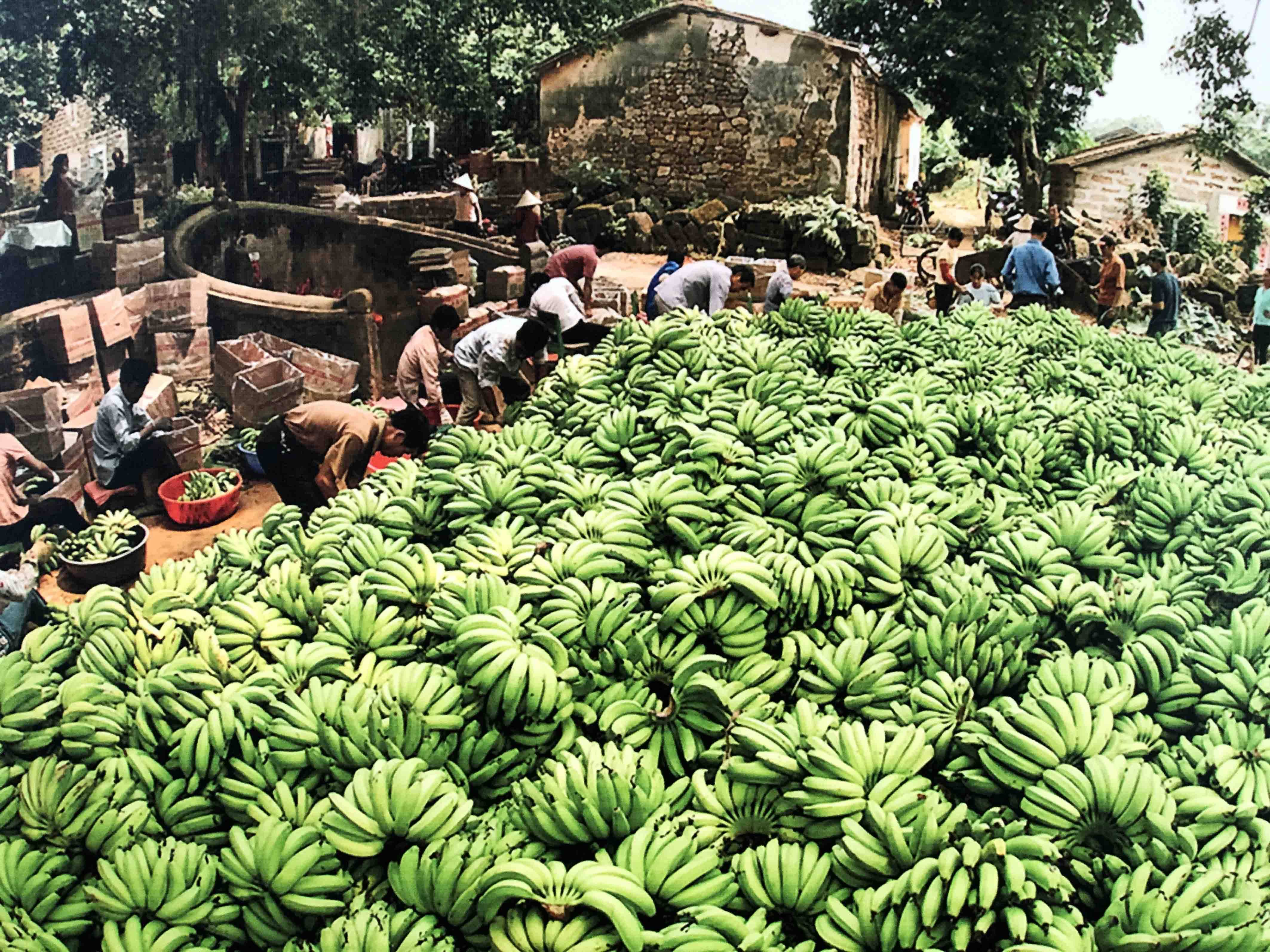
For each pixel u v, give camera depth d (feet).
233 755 8.16
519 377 23.85
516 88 68.13
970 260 51.57
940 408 12.85
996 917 6.58
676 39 61.52
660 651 8.79
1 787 7.87
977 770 7.68
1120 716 8.28
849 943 6.72
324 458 18.28
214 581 11.27
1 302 31.12
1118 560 10.21
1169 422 13.93
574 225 60.23
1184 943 6.33
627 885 6.87
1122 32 65.92
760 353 13.79
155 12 35.86
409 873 7.17
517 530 10.66
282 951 7.42
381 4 40.19
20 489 21.88
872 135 70.03
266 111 43.27
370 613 9.27
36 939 7.23
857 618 9.07
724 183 62.85
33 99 36.37
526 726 8.18
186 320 27.96
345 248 36.94
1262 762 7.63
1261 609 9.04
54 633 9.55
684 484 10.53
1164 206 67.36
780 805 7.64
